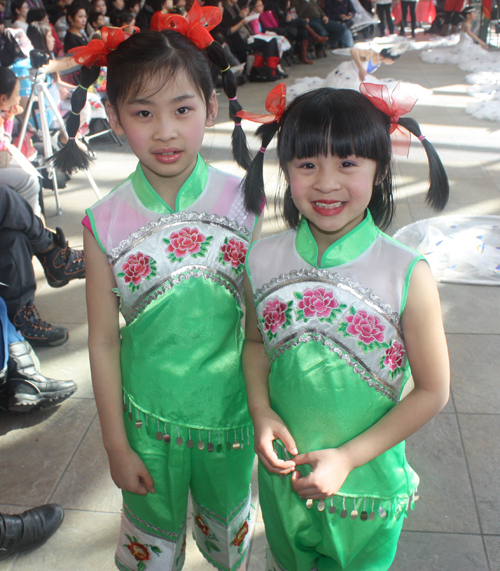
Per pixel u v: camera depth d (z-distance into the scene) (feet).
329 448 3.21
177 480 3.75
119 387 3.65
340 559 3.41
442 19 37.09
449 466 6.12
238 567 4.31
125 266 3.56
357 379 3.20
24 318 8.18
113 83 3.25
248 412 3.80
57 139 13.79
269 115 3.30
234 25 25.94
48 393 6.89
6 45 13.17
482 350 7.98
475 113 18.45
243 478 3.95
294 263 3.33
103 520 5.66
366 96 3.03
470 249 10.39
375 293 3.17
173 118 3.25
